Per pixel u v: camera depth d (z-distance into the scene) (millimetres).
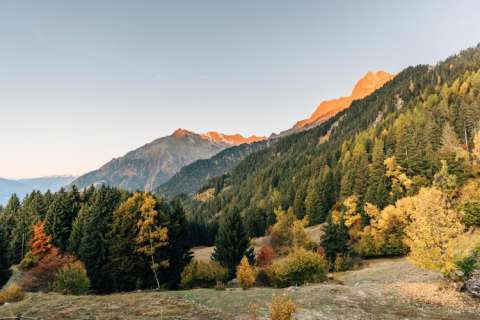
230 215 43781
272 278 35344
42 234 50719
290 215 62469
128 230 38125
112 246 38406
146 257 38188
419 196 24609
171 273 40000
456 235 22625
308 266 34531
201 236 103500
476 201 40344
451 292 21578
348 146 130500
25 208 71438
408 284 24969
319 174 110000
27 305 20016
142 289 37438
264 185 158250
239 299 21391
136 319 16344
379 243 51438
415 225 24359
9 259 51531
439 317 17031
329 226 52625
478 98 105250
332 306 19312
